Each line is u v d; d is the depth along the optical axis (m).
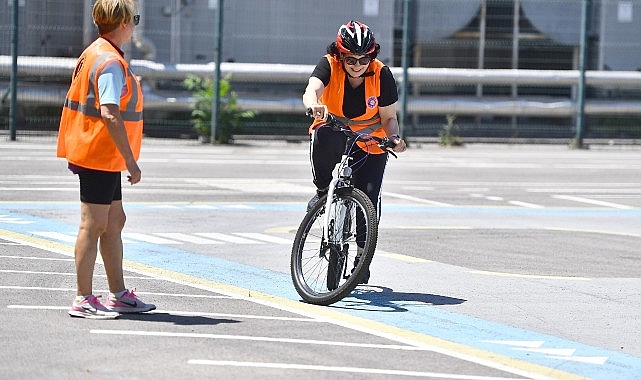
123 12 19.11
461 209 40.09
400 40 73.56
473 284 24.67
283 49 72.00
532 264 27.70
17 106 68.62
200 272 24.94
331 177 22.59
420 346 18.45
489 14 74.44
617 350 18.88
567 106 76.06
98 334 18.33
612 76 75.06
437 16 73.81
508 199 44.06
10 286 22.27
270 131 73.19
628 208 42.09
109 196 19.23
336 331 19.28
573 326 20.64
